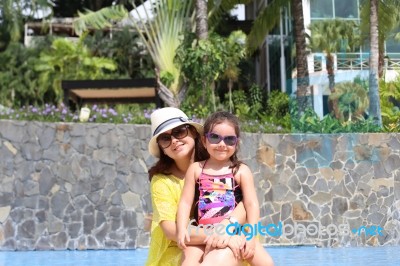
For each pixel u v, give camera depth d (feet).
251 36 62.85
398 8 56.03
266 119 44.45
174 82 53.36
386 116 39.37
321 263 25.66
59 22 100.32
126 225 32.96
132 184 33.45
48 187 32.63
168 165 12.23
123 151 33.71
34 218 32.19
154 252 11.83
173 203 11.72
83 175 33.12
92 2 109.50
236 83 89.45
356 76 38.09
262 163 34.83
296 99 38.06
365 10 56.39
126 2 75.51
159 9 59.11
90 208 32.83
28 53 98.73
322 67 61.00
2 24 107.04
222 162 11.37
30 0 98.94
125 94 53.83
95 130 33.71
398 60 64.34
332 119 36.60
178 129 11.87
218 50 46.47
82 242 32.42
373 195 35.35
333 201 35.01
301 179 35.12
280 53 73.92
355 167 35.55
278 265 25.12
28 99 98.27
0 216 31.86
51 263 26.37
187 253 10.76
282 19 72.02
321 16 64.03
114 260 27.50
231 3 63.36
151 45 60.29
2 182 32.12
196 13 48.67
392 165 35.83
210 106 45.06
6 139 32.53
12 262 26.78
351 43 60.85
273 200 34.58
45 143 33.01
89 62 88.43
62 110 35.73
